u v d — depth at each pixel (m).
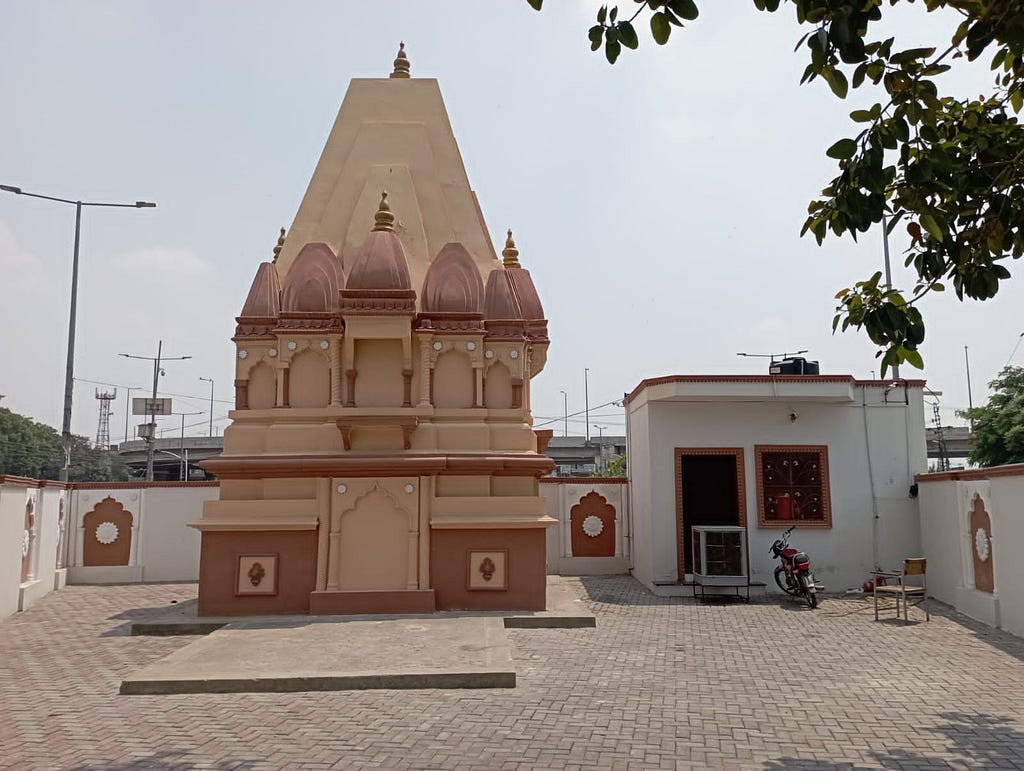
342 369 11.82
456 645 8.69
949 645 9.27
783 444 14.49
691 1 4.27
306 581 11.20
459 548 11.41
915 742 5.62
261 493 11.44
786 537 14.09
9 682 7.65
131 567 16.44
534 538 11.52
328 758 5.25
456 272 12.16
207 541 11.24
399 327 11.58
